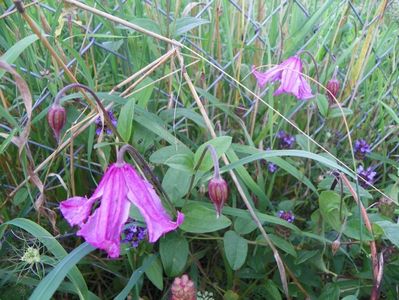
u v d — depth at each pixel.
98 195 0.16
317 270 0.24
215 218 0.20
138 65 0.26
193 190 0.24
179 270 0.21
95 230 0.16
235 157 0.23
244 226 0.22
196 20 0.25
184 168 0.20
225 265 0.23
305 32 0.30
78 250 0.17
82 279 0.18
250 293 0.24
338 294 0.22
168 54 0.22
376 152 0.32
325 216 0.22
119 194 0.16
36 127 0.25
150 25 0.25
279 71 0.26
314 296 0.23
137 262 0.22
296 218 0.25
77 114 0.24
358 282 0.23
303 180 0.23
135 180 0.16
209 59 0.30
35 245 0.23
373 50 0.31
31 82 0.25
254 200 0.26
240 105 0.30
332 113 0.27
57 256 0.18
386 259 0.24
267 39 0.29
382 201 0.24
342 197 0.21
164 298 0.23
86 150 0.25
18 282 0.21
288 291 0.23
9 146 0.24
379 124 0.34
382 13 0.29
